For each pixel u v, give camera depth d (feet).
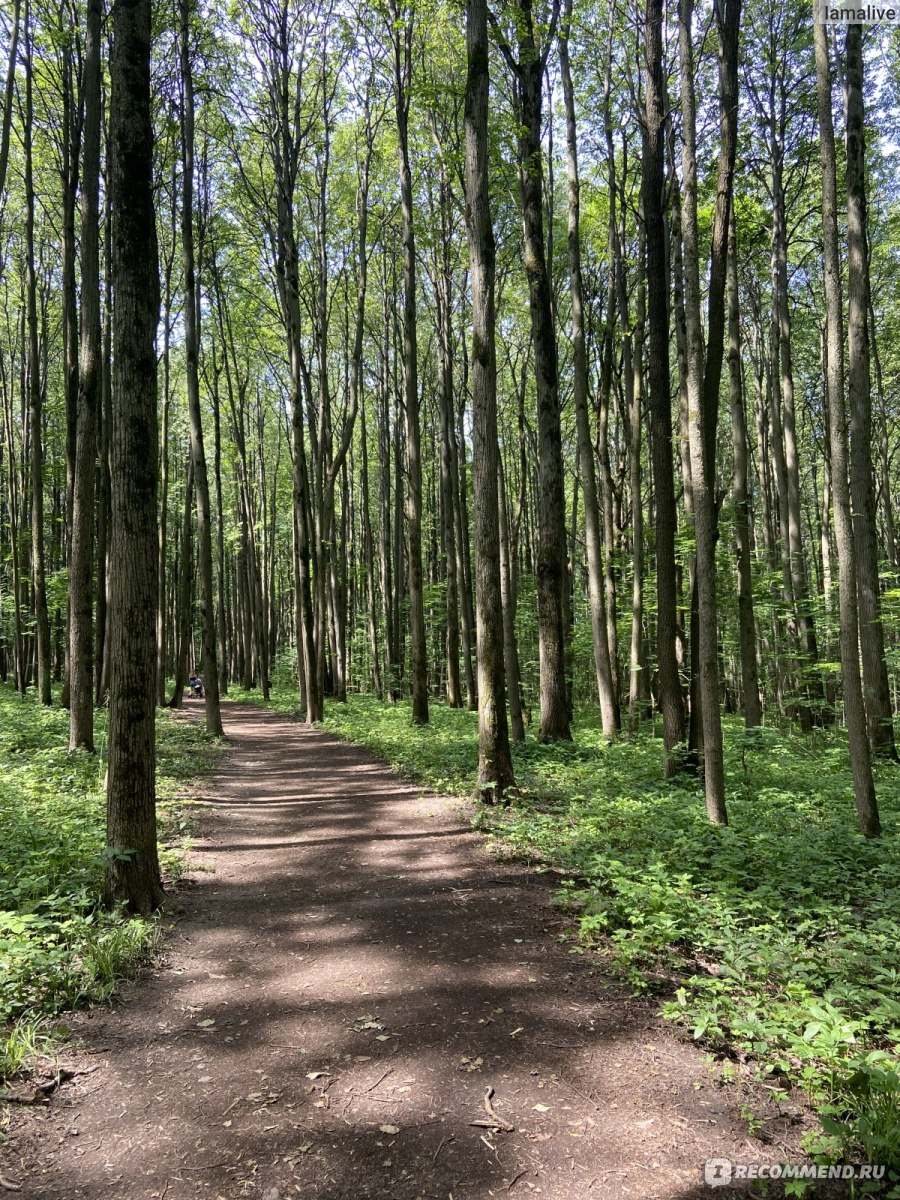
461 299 75.77
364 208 65.00
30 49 45.50
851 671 22.03
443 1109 10.02
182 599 83.82
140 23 17.13
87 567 37.70
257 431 119.96
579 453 43.91
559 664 40.32
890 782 30.94
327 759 44.55
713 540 24.70
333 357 95.40
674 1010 11.80
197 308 66.64
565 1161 8.91
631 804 25.21
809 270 70.13
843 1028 9.83
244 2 56.49
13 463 79.56
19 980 12.72
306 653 65.92
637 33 43.55
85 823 22.56
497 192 57.77
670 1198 8.24
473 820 25.55
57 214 64.18
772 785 31.09
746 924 15.57
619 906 16.61
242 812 29.91
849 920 15.72
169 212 70.54
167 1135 9.58
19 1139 9.43
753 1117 9.63
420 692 54.49
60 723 46.47
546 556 39.83
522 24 33.83
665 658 31.12
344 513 90.38
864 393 33.37
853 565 21.85
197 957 15.43
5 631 99.35
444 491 80.43
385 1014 12.79
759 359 77.20
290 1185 8.64
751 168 53.72
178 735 51.65
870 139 53.67
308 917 17.81
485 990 13.57
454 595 70.64
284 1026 12.47
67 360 46.93
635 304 68.44
